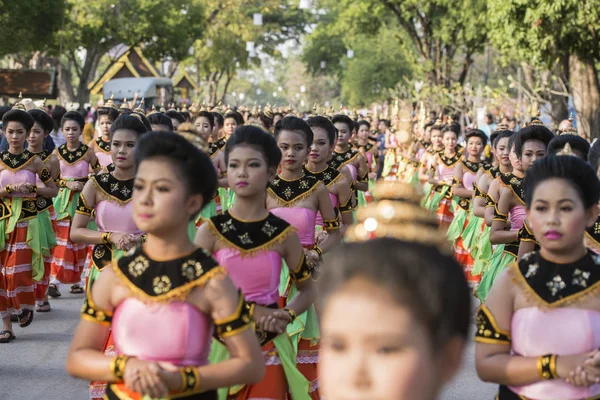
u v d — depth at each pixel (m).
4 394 8.20
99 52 54.59
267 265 5.70
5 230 10.17
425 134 21.48
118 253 7.72
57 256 12.80
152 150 3.97
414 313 1.80
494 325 4.26
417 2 42.75
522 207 8.59
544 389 4.10
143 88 53.12
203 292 3.97
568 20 22.94
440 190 16.12
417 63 45.94
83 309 4.07
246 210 5.79
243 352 3.97
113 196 7.68
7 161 10.40
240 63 81.19
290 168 7.38
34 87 41.97
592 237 6.32
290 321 5.55
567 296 4.15
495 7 24.30
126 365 3.83
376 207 2.49
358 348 1.82
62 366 9.23
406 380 1.80
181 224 4.01
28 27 42.28
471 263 13.76
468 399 8.22
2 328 10.96
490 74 70.06
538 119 9.64
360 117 28.36
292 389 5.70
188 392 3.89
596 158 6.88
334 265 1.86
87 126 22.14
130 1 51.34
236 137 5.78
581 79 26.56
